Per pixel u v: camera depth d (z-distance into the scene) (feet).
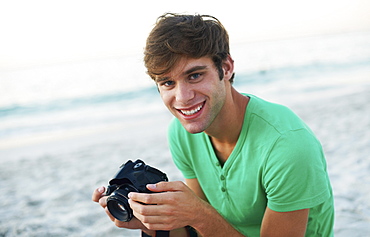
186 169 6.66
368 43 94.73
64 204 12.96
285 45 112.68
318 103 28.30
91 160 18.90
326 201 5.67
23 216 12.06
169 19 4.88
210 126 5.41
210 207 5.26
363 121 20.17
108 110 37.88
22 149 23.75
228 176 5.78
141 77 61.26
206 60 4.85
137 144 21.40
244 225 6.17
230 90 5.38
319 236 5.94
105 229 10.59
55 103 44.98
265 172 5.31
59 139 26.27
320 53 80.59
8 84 68.23
